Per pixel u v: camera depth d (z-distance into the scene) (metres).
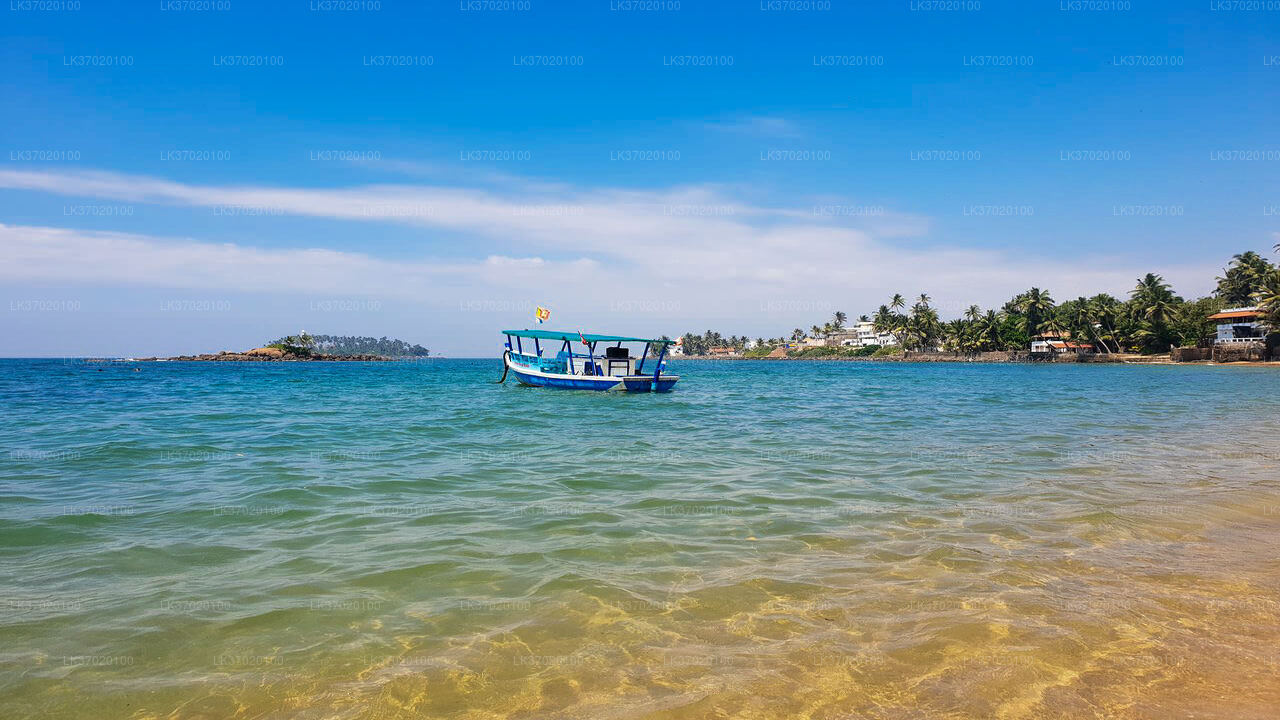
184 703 3.99
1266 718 3.75
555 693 4.07
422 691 4.10
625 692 4.07
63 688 4.14
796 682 4.18
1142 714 3.80
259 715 3.85
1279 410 24.06
